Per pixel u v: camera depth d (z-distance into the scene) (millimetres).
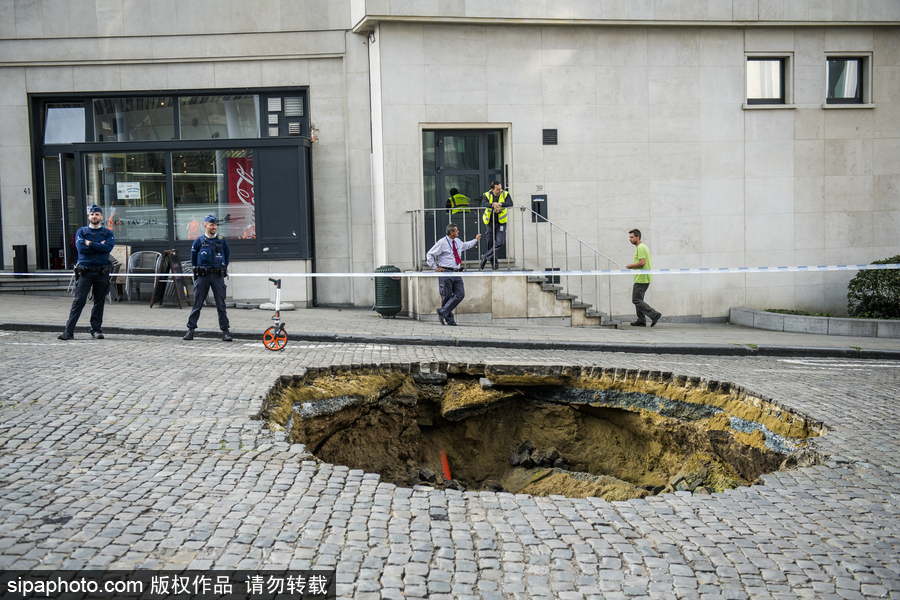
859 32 15859
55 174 15883
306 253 15133
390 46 14453
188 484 5012
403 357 9773
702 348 11367
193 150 14945
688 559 4148
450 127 14844
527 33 14898
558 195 15195
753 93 15906
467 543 4262
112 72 15422
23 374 7922
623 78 15250
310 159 15555
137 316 12766
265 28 15273
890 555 4238
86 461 5402
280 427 6789
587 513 4844
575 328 13500
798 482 5527
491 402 9547
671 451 9078
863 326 13336
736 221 15766
